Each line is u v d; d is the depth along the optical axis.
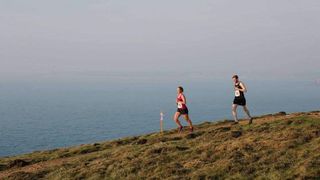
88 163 34.44
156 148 34.03
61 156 42.62
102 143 47.12
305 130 33.06
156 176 27.70
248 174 26.06
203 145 33.41
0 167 39.12
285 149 29.03
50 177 31.95
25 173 33.62
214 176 26.39
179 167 28.95
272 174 25.28
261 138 32.91
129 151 36.31
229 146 31.52
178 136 40.78
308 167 25.14
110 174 29.89
